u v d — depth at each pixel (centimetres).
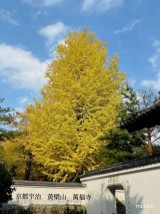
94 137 2370
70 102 2527
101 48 2859
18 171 3081
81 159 2359
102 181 2053
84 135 2381
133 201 1684
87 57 2667
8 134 3030
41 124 2436
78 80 2608
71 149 2389
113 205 2009
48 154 2412
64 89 2566
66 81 2542
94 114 2473
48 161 2397
